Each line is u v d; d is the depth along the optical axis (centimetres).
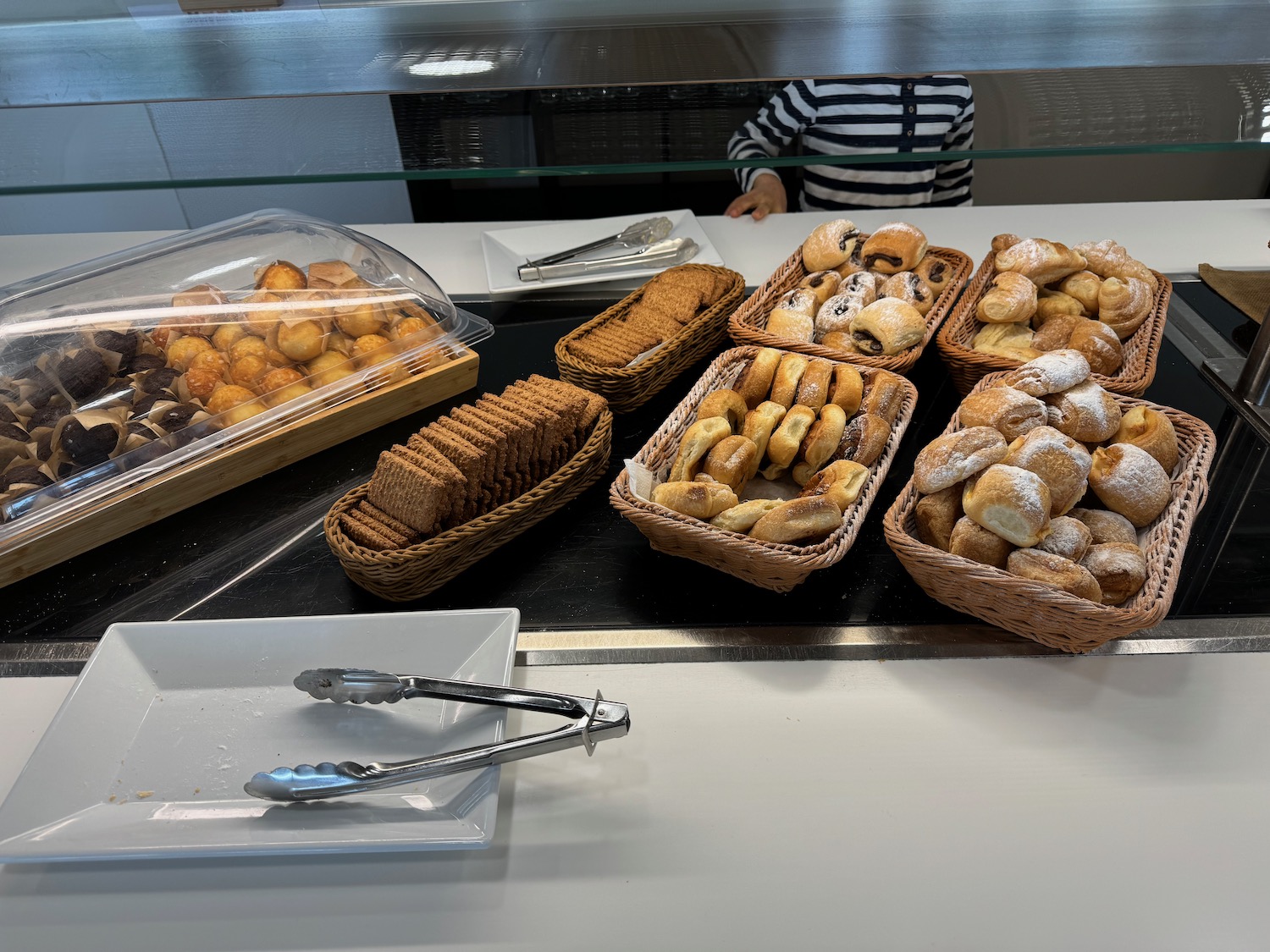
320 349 115
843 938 65
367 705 81
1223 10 94
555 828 73
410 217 266
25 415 101
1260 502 102
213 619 91
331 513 93
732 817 73
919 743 79
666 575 96
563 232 162
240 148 83
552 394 104
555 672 86
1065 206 170
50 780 73
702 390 107
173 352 111
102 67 85
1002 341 116
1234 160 244
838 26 90
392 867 70
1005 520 82
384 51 89
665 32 89
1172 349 128
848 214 167
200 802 74
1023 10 93
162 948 65
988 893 68
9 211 218
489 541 96
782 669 86
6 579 95
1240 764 77
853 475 93
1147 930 65
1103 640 82
